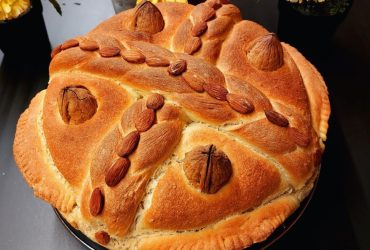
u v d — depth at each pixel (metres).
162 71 0.39
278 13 0.64
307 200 0.40
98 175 0.36
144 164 0.35
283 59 0.42
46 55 0.61
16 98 0.57
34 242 0.45
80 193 0.37
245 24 0.45
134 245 0.36
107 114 0.38
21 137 0.43
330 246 0.43
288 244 0.43
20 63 0.61
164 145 0.36
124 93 0.39
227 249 0.35
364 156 0.49
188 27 0.43
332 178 0.47
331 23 0.54
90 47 0.42
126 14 0.47
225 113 0.37
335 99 0.54
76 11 0.66
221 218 0.36
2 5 0.55
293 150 0.38
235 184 0.36
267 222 0.36
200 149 0.35
